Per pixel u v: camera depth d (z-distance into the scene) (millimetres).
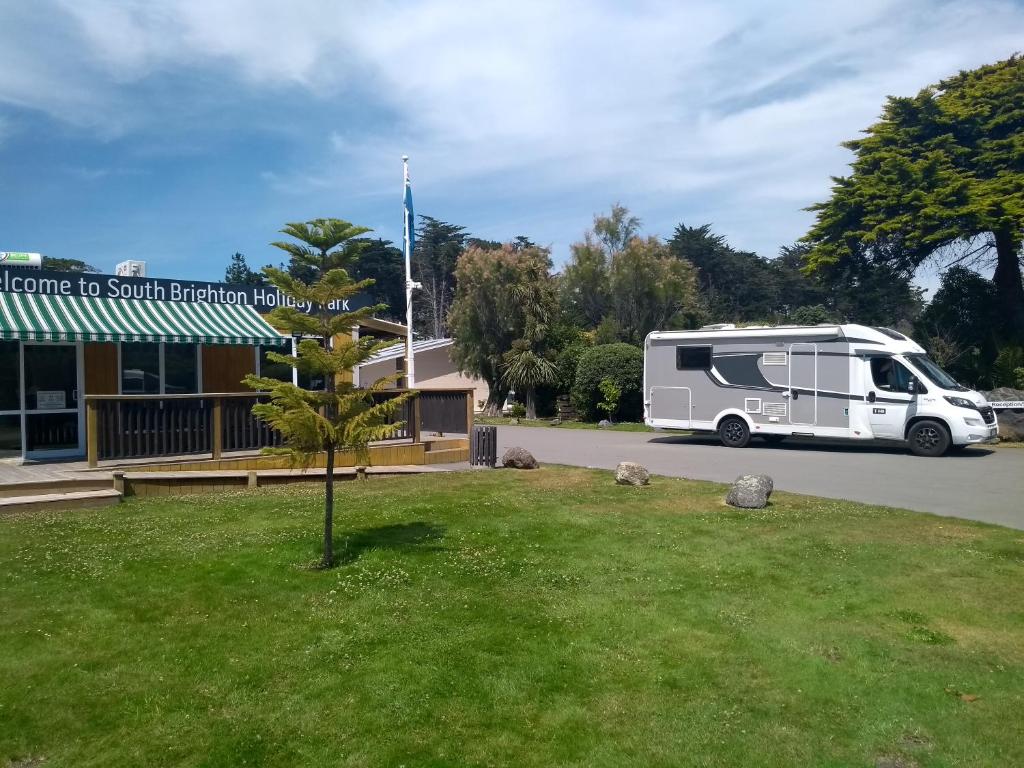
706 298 59188
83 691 5039
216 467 12438
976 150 29078
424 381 36406
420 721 4723
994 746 4488
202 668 5371
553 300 31344
